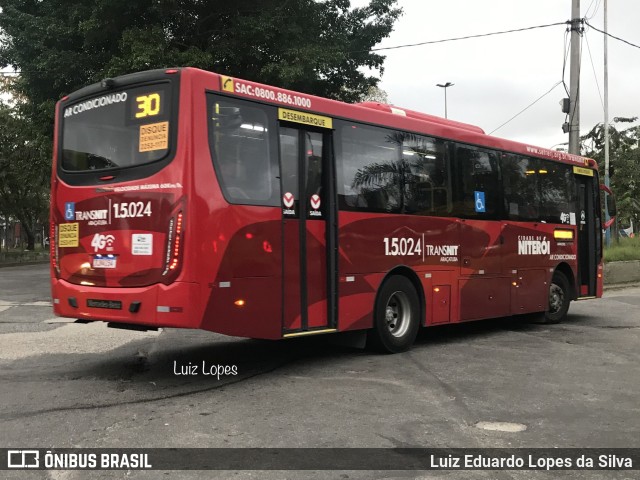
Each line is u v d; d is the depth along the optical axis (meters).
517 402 5.76
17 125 31.39
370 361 7.69
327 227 7.43
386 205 8.13
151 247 6.12
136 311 6.15
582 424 5.12
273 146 6.83
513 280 10.26
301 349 8.58
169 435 4.73
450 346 8.85
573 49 17.88
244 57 16.91
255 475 3.97
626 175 30.58
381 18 20.80
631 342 9.20
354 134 7.83
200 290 5.99
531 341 9.32
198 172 6.06
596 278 12.52
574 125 17.89
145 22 16.25
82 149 6.89
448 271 9.03
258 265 6.54
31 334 9.80
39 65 16.42
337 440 4.64
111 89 6.69
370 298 7.85
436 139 9.03
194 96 6.13
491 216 9.88
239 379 6.67
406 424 5.05
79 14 16.09
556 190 11.49
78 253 6.74
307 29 17.47
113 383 6.44
